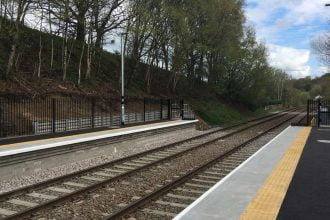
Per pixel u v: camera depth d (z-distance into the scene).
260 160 14.01
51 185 11.44
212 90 51.28
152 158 16.92
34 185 10.84
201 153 18.67
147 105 34.34
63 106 24.06
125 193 10.83
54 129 19.59
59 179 11.82
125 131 19.95
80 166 14.64
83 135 18.28
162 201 10.08
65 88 27.08
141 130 20.66
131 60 37.88
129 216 8.79
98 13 31.05
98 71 35.03
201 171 14.04
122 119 24.94
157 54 40.59
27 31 29.88
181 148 20.25
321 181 10.58
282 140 20.52
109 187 11.45
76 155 15.25
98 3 30.52
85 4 29.31
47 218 8.55
